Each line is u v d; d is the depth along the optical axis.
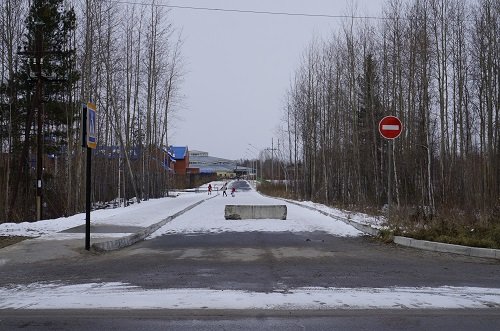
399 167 27.52
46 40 27.42
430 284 8.36
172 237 16.06
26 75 26.86
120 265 10.48
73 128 29.16
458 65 27.44
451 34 31.50
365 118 33.88
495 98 27.44
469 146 29.11
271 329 5.81
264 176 123.81
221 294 7.55
